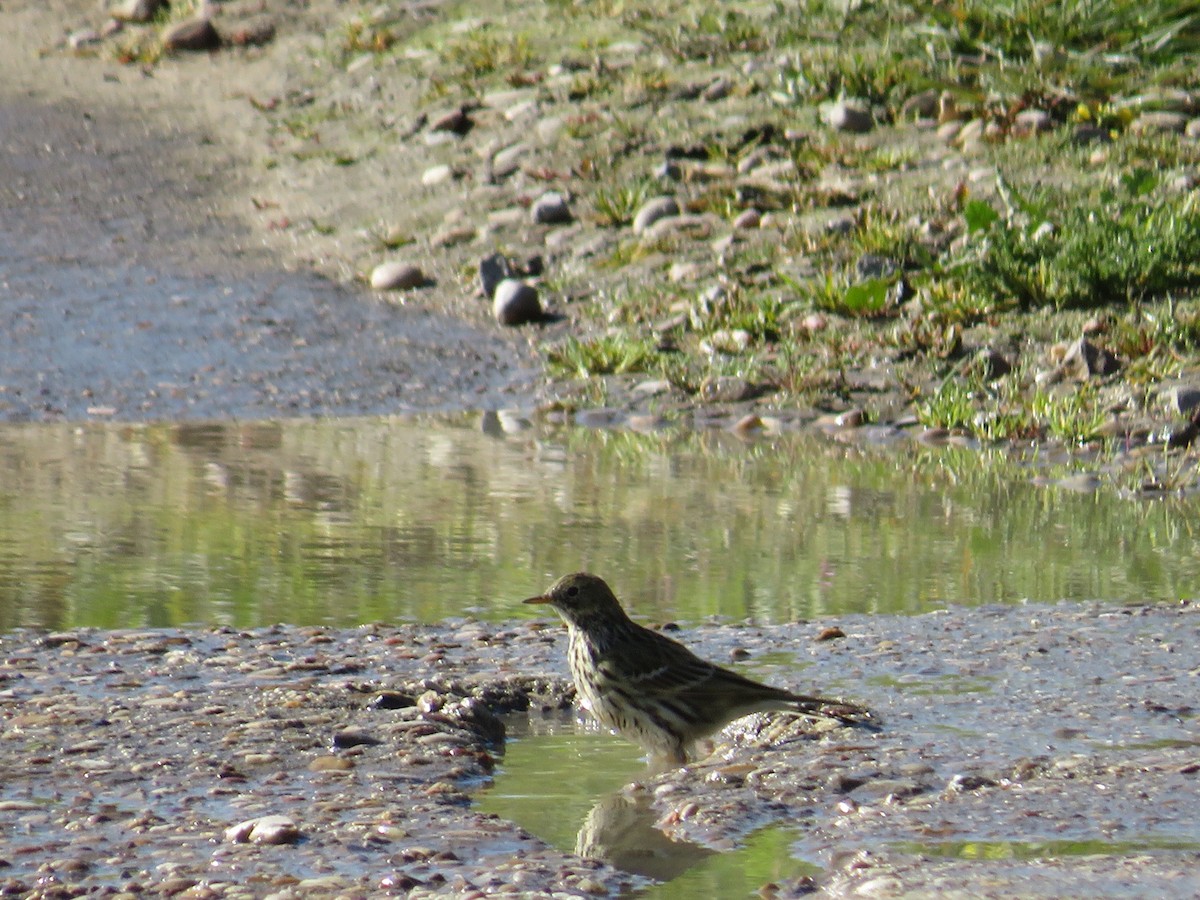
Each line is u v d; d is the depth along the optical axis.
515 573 10.67
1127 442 14.80
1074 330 17.05
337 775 6.95
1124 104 21.28
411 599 10.02
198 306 19.00
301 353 17.92
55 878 5.77
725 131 22.00
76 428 15.36
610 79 23.70
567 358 17.67
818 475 14.02
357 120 24.12
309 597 10.02
